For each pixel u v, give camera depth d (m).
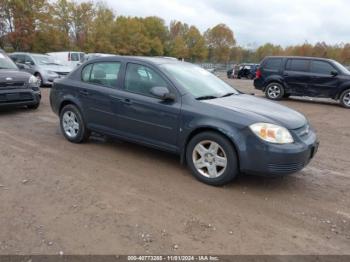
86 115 5.91
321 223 3.70
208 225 3.54
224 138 4.36
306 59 13.52
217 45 88.31
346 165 5.72
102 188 4.32
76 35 54.34
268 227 3.56
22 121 7.88
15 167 4.91
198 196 4.20
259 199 4.20
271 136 4.15
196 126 4.54
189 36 83.00
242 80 34.47
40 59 16.28
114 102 5.42
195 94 4.88
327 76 13.02
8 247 3.04
